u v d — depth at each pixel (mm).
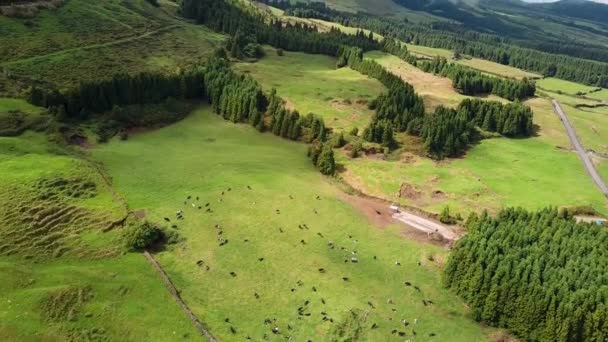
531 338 85375
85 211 104188
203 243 102625
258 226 109812
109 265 91812
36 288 80938
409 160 155375
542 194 136000
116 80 160125
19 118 133500
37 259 90000
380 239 110562
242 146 156125
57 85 156250
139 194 116312
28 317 75062
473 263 92812
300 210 117312
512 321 87125
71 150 131500
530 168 155625
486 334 87375
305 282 94375
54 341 73000
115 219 103750
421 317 89000
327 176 142250
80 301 80312
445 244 110812
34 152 122250
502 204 130125
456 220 121125
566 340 82062
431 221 121250
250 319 84938
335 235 109938
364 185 138375
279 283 93625
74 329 75750
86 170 118375
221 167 135750
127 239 98562
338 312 87625
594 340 81188
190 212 112000
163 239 102250
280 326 84000
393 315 88562
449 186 139250
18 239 92562
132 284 87312
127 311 81250
